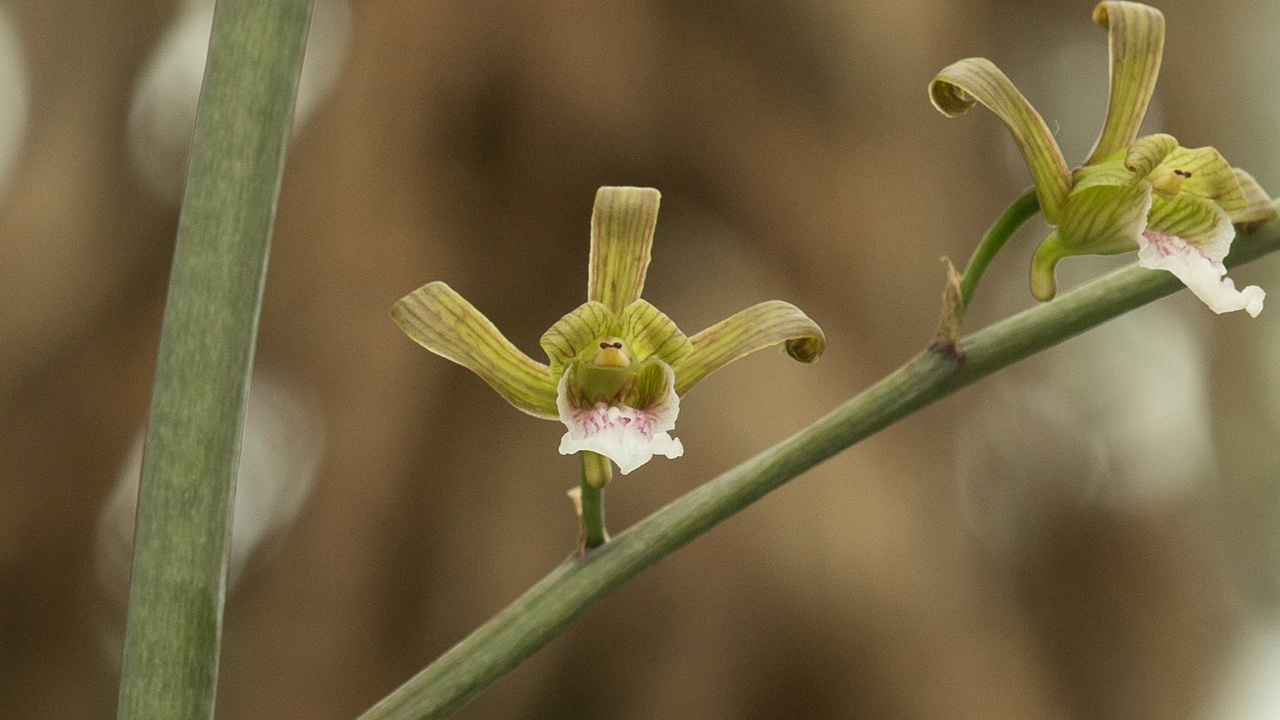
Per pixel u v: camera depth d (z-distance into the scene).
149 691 0.39
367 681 0.88
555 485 0.90
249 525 0.95
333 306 0.91
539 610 0.40
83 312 0.98
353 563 0.88
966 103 0.41
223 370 0.40
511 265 0.91
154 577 0.39
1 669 0.96
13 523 0.96
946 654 0.88
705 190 0.93
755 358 0.91
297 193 0.93
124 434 0.99
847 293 0.93
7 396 0.95
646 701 0.87
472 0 0.92
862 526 0.90
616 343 0.41
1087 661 0.98
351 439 0.89
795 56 0.94
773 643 0.88
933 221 0.95
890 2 0.93
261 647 0.90
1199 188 0.41
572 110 0.91
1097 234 0.41
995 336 0.41
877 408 0.41
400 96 0.92
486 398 0.92
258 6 0.40
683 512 0.41
